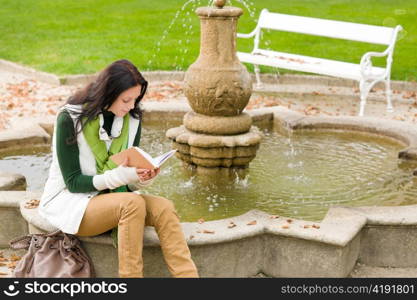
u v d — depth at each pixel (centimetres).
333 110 1259
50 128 1018
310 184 816
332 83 1460
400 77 1467
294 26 1387
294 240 607
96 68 1510
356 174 855
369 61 1235
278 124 1073
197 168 843
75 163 548
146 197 561
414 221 632
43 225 596
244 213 709
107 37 1867
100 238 573
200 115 823
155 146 974
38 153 937
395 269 644
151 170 547
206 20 787
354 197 775
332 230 604
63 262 572
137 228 536
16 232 669
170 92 1355
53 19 2133
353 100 1343
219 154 817
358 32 1295
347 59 1639
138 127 579
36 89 1379
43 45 1769
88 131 545
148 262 588
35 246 582
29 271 574
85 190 549
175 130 848
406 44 1805
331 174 855
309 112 1235
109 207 540
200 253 591
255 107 1248
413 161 897
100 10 2284
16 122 1023
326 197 774
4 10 2289
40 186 798
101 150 557
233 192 788
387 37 1252
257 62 1365
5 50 1711
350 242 612
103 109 548
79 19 2133
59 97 1299
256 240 615
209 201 759
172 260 552
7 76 1497
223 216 718
